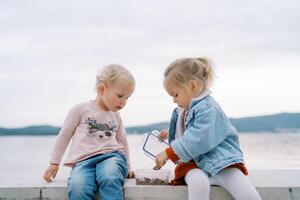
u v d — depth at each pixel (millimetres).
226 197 2145
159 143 2477
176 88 2322
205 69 2361
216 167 2104
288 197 2172
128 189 2178
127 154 2562
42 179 2438
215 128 2193
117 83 2369
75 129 2447
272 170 2699
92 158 2303
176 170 2213
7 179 2439
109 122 2461
